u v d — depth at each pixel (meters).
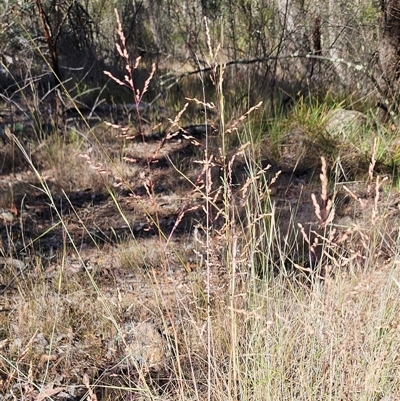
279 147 5.65
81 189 5.10
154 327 3.00
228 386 2.12
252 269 2.39
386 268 2.42
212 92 7.30
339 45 6.81
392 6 5.55
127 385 2.67
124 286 3.50
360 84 6.60
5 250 3.97
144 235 4.22
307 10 6.95
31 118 6.30
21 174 5.35
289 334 2.38
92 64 7.83
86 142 5.93
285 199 4.50
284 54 7.15
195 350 2.74
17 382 2.66
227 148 5.72
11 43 6.84
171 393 2.56
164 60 9.17
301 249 3.56
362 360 2.17
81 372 2.79
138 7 9.02
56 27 6.28
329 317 2.16
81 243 4.12
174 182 5.21
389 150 5.35
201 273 3.24
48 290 3.45
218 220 4.33
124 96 7.71
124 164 5.50
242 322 2.51
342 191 4.68
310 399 2.11
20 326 3.06
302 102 6.33
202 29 7.84
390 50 5.65
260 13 7.11
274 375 2.23
